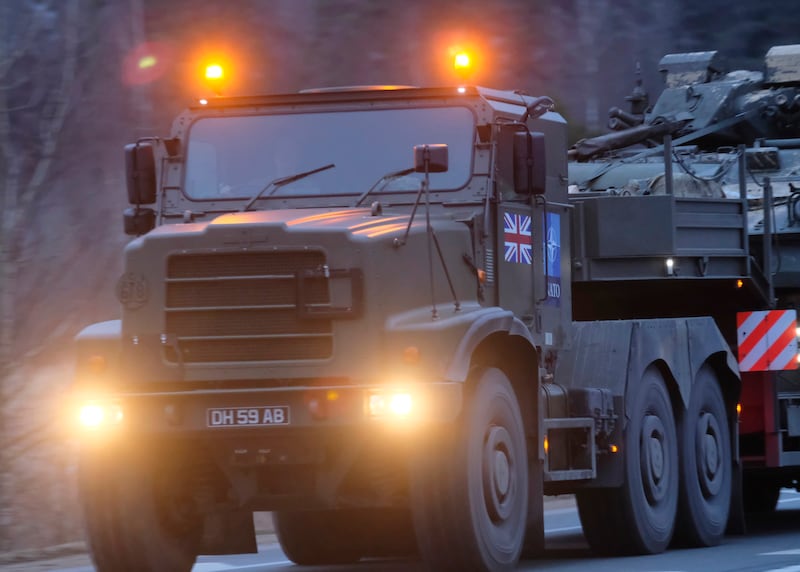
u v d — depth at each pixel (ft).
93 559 106.52
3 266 149.59
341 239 102.53
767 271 152.87
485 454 105.60
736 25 422.00
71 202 171.73
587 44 387.75
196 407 102.47
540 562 126.82
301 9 330.54
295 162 116.88
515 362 114.01
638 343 132.36
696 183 152.35
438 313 105.40
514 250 117.80
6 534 142.20
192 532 111.24
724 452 146.30
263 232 103.19
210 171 117.91
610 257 140.67
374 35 346.74
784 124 186.60
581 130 340.59
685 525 139.03
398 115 116.88
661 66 196.75
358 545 131.95
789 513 179.11
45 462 157.07
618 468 127.75
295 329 102.63
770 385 151.43
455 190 114.11
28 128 163.94
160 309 103.81
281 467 105.50
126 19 188.24
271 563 134.41
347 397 101.09
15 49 161.79
